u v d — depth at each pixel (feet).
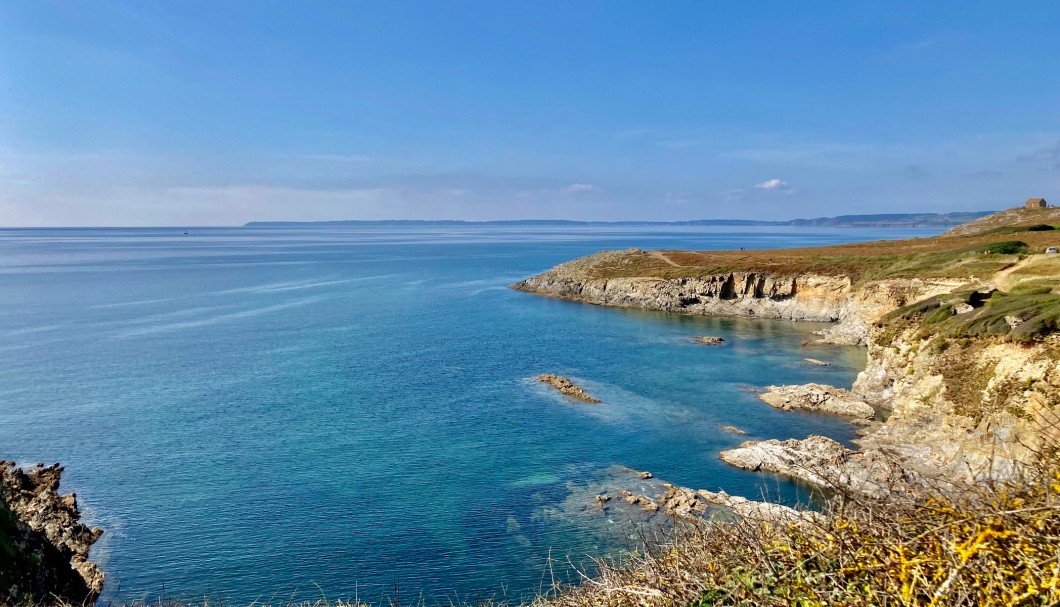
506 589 71.82
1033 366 81.10
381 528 86.02
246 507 92.53
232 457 110.32
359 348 196.85
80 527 85.25
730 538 23.40
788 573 19.80
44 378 161.99
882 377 131.03
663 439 114.21
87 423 127.85
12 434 121.70
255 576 76.23
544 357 182.09
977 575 16.21
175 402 141.59
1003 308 96.37
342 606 62.49
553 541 80.94
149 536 85.15
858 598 17.63
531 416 128.88
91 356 186.50
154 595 72.74
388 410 134.31
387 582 74.38
